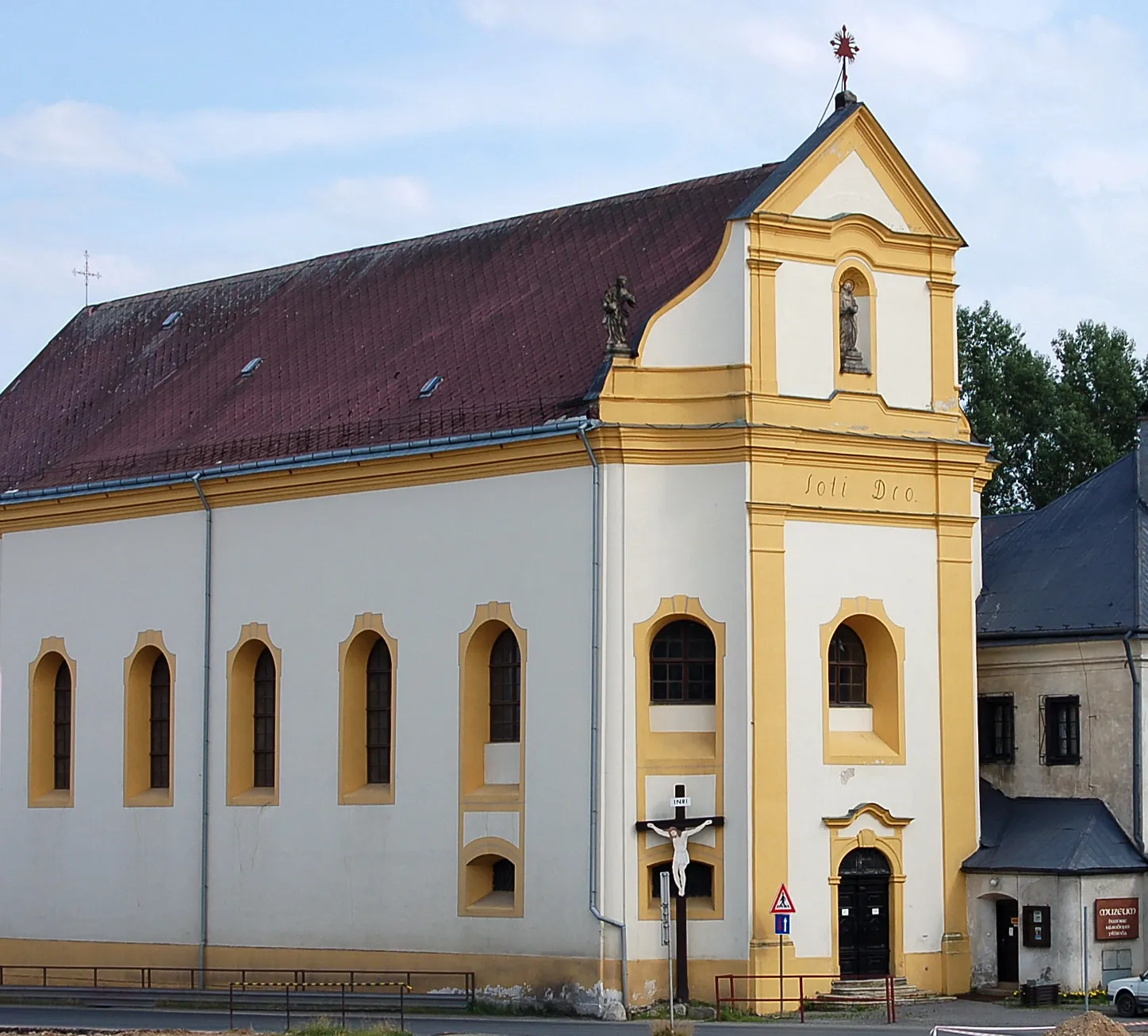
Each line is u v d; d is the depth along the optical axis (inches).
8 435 2783.0
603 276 2268.7
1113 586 2236.7
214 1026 1977.1
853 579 2095.2
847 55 2171.5
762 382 2042.3
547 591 2064.5
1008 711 2298.2
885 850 2087.8
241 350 2625.5
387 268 2573.8
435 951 2127.2
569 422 2032.5
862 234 2128.4
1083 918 1994.3
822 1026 1871.3
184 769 2372.0
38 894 2519.7
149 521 2442.2
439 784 2139.5
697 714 2032.5
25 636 2568.9
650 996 1993.1
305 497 2282.2
